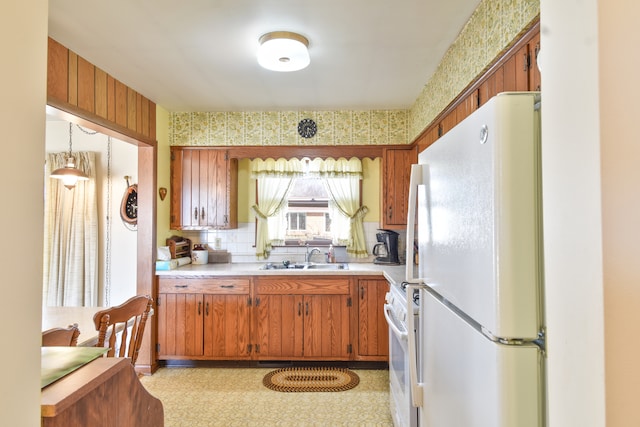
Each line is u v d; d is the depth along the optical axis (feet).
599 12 1.65
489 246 2.64
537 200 2.54
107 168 12.44
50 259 12.12
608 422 1.62
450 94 7.49
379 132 11.82
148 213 10.85
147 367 10.60
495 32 5.40
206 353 10.98
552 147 1.99
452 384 3.40
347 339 10.93
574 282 1.82
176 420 8.11
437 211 3.92
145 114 10.47
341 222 12.98
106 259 12.38
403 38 7.06
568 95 1.85
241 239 13.08
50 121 12.51
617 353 1.62
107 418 2.64
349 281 10.93
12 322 1.78
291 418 8.18
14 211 1.81
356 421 8.05
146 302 6.65
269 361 11.28
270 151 11.93
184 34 6.89
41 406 2.07
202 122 11.96
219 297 10.99
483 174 2.74
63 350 2.97
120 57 7.87
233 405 8.77
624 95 1.63
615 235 1.63
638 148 1.64
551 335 2.02
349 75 8.89
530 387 2.49
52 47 7.07
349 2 5.85
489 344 2.62
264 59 7.46
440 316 3.78
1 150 1.74
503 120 2.55
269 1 5.81
